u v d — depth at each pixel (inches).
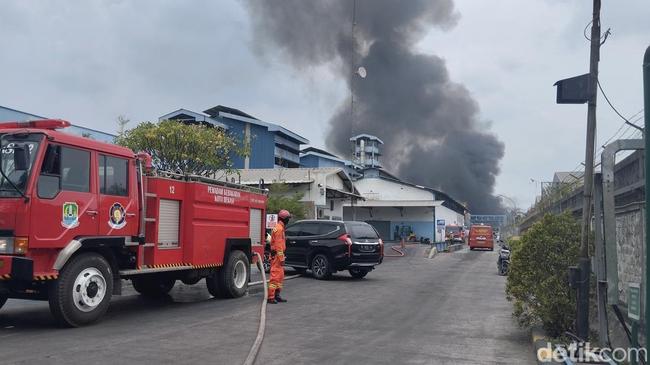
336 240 729.6
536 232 350.3
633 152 304.0
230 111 1931.6
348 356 299.3
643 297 207.8
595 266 330.0
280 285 504.7
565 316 331.3
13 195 327.0
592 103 312.2
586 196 312.2
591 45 313.7
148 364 267.1
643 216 261.7
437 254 1646.2
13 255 321.4
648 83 158.4
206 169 920.9
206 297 532.4
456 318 438.3
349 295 569.9
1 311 418.9
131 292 557.3
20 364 259.9
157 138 858.8
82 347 298.7
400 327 392.2
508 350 325.4
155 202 422.6
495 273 932.0
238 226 534.6
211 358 281.9
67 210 346.6
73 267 350.6
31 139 338.0
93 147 369.4
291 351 308.2
